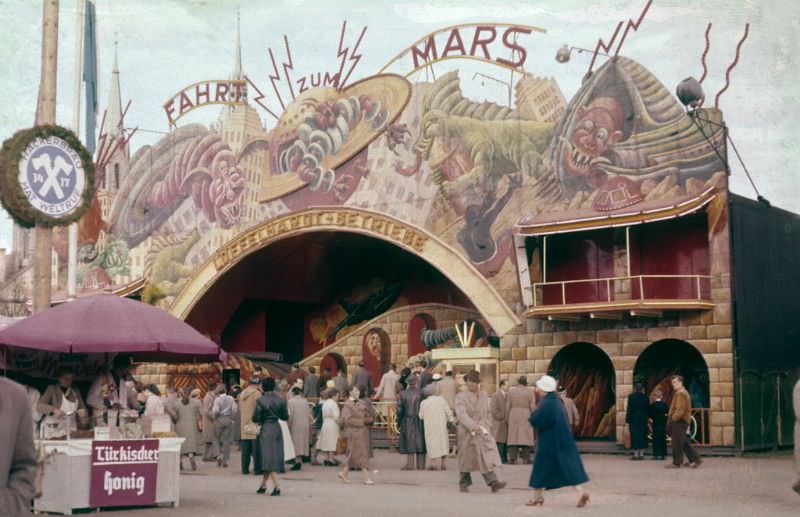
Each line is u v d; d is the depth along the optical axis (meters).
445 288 34.31
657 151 25.56
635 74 26.06
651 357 26.64
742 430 23.95
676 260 26.03
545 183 27.30
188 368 36.94
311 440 24.41
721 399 24.27
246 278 35.66
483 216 28.42
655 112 25.69
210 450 24.89
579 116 26.84
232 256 34.31
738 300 24.45
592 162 26.47
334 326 38.16
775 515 12.76
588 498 13.76
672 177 25.28
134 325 14.28
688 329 24.91
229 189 34.56
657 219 25.00
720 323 24.47
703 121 25.02
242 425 20.77
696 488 16.28
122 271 36.91
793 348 26.14
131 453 14.01
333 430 22.83
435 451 20.23
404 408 20.84
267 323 39.09
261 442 16.08
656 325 25.38
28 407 4.96
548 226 26.66
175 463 14.44
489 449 16.05
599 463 21.86
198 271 35.12
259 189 33.78
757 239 25.30
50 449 13.51
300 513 13.36
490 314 28.03
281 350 39.28
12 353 14.77
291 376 26.41
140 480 14.03
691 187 25.05
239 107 34.44
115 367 16.14
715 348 24.47
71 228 30.50
